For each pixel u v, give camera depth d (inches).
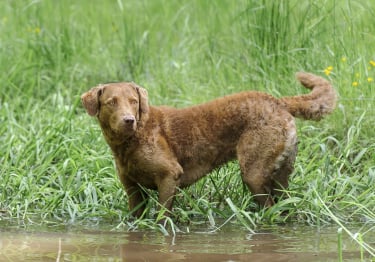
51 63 676.7
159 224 424.2
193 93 600.4
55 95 614.5
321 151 513.3
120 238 407.5
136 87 437.1
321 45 589.0
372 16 578.9
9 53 690.2
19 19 737.6
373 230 422.3
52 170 503.8
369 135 525.3
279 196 454.6
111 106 426.6
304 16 589.0
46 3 753.6
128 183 451.2
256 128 442.3
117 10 769.6
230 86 593.3
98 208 457.7
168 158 438.6
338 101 535.2
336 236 409.7
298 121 537.3
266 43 597.9
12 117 569.9
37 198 470.9
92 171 496.1
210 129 447.8
